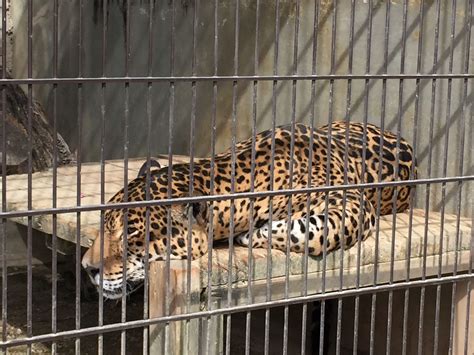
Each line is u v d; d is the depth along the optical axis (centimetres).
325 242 763
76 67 1645
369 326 1109
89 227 966
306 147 984
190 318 692
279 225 865
